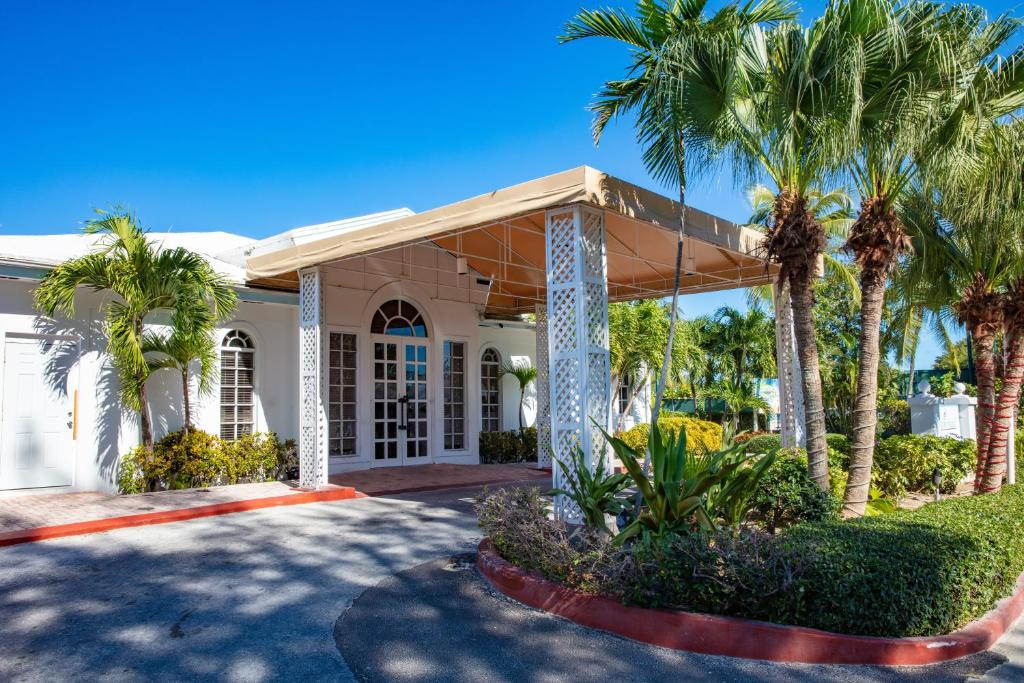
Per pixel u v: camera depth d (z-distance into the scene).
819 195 8.02
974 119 6.95
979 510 6.01
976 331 9.46
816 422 7.35
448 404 14.18
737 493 5.93
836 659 4.09
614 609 4.61
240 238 13.38
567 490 6.92
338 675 3.91
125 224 9.05
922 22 6.38
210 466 10.16
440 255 13.94
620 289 13.51
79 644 4.31
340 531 7.60
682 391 27.34
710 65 6.60
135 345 9.04
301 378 10.09
